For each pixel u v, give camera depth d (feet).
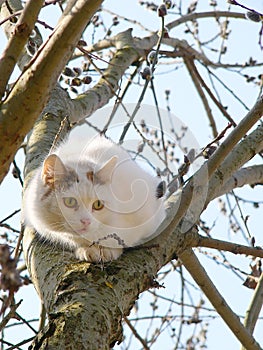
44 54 8.55
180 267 20.62
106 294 10.43
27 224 14.24
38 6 8.64
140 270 11.62
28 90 8.63
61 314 9.61
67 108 16.88
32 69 8.61
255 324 16.99
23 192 14.80
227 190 16.74
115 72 19.63
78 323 9.43
